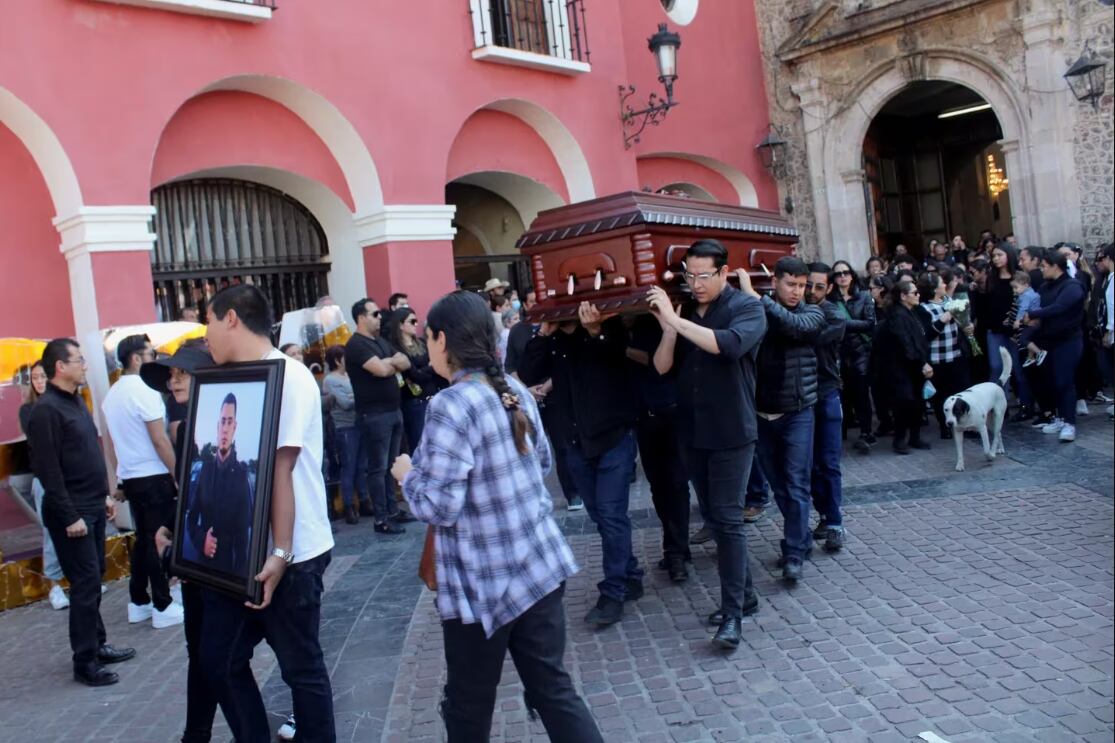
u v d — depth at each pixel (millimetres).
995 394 7555
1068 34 12375
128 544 6836
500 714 3926
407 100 9453
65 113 7168
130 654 5043
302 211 9688
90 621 4711
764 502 6551
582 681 4133
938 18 13422
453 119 9852
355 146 9125
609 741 3551
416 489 2680
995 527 5742
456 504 2652
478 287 12094
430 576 2820
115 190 7383
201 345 3604
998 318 9227
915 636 4234
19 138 7391
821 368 5594
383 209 9172
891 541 5695
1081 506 5984
